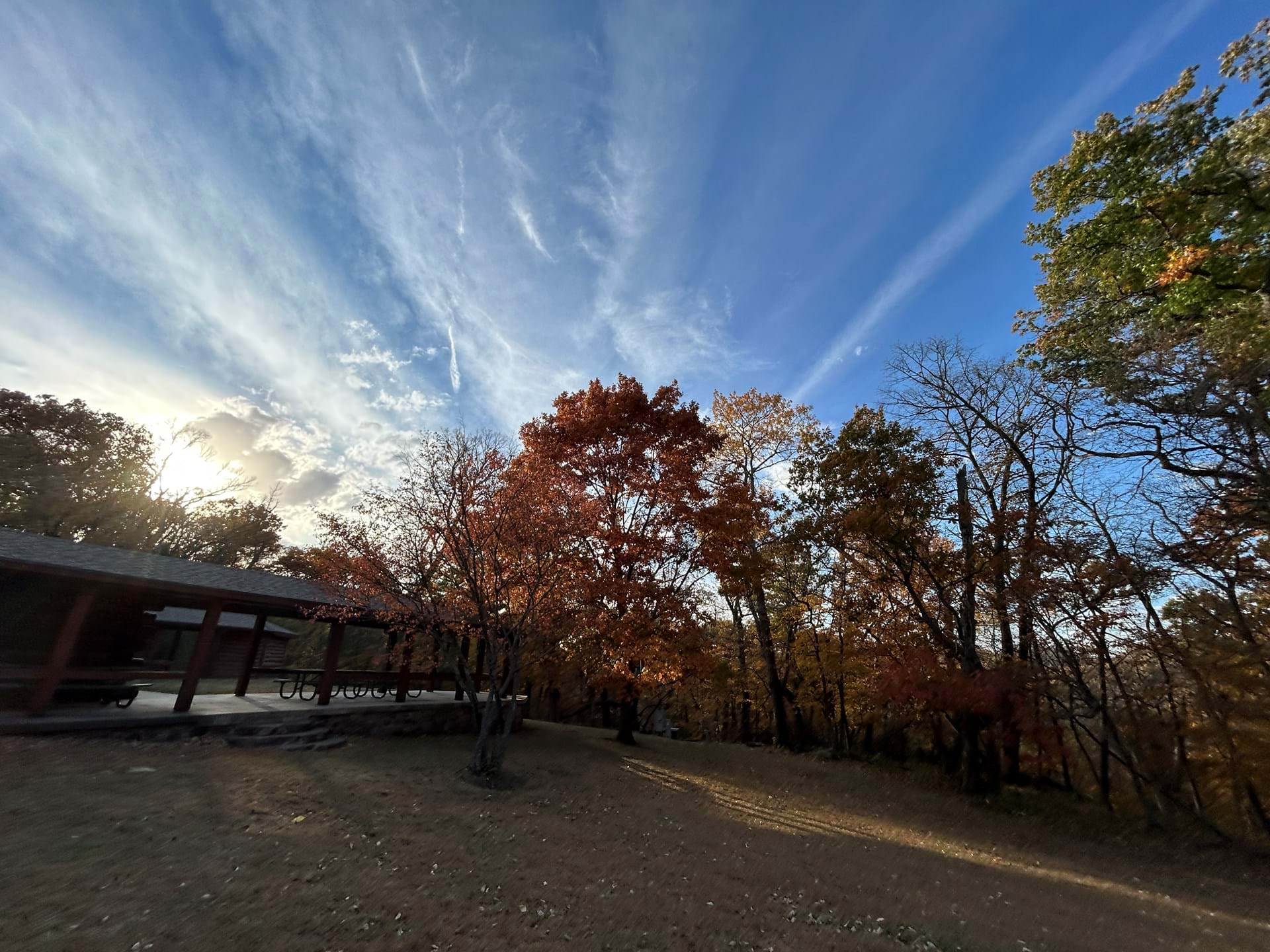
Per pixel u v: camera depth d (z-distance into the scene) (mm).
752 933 5996
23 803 6895
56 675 10367
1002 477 18531
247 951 4449
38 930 4352
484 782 11469
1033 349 17047
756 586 20953
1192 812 14617
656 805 11984
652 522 18781
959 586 18188
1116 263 14062
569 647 16391
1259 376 11000
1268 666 12758
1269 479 11828
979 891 8414
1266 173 9953
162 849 6184
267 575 15445
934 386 19188
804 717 31062
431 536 13031
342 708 14172
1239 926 8180
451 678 21031
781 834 10812
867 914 6918
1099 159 13562
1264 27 9805
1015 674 15906
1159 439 13898
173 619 23688
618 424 19078
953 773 20469
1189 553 13352
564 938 5430
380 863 6676
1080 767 21422
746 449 27234
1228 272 11312
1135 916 8062
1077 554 15055
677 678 18062
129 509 34094
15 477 27797
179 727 11438
